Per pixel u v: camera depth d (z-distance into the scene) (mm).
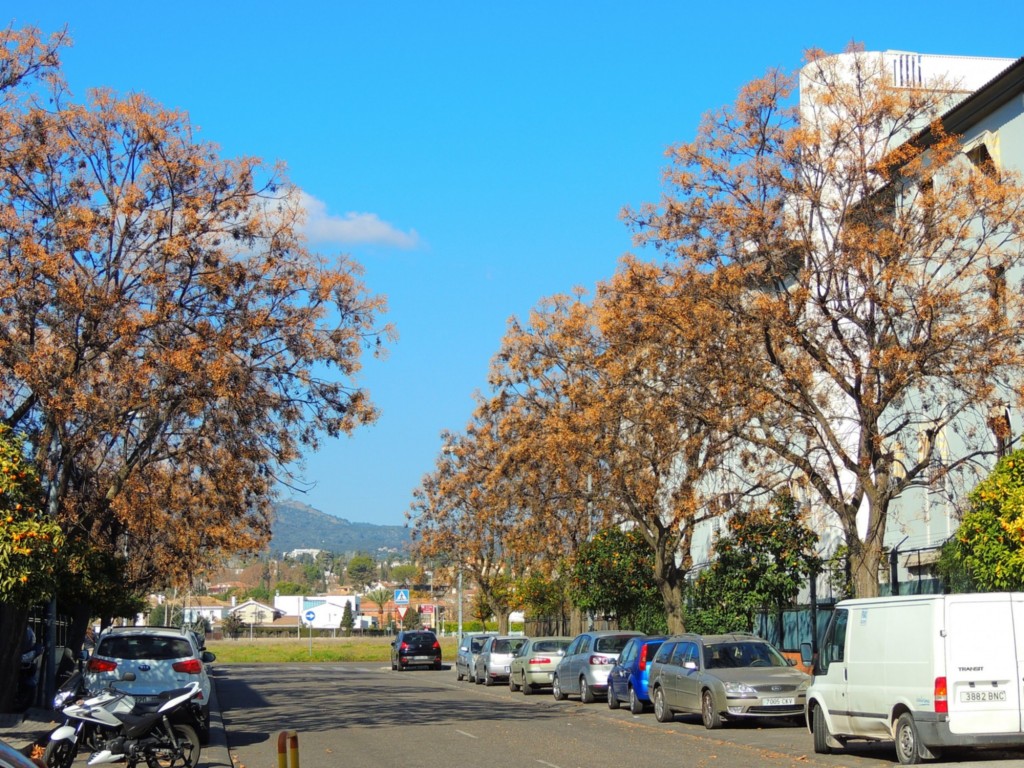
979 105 27750
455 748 18938
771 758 16938
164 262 21984
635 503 31859
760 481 27203
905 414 24234
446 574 61719
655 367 25688
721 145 22797
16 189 21594
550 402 35719
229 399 22078
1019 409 23062
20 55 21734
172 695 16609
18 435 19125
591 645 30344
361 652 81750
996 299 21719
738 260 22859
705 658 22297
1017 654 14320
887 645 15414
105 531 33031
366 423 23375
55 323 21219
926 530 29984
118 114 21906
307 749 18969
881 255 21703
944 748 15398
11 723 21438
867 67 27547
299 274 23078
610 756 17453
